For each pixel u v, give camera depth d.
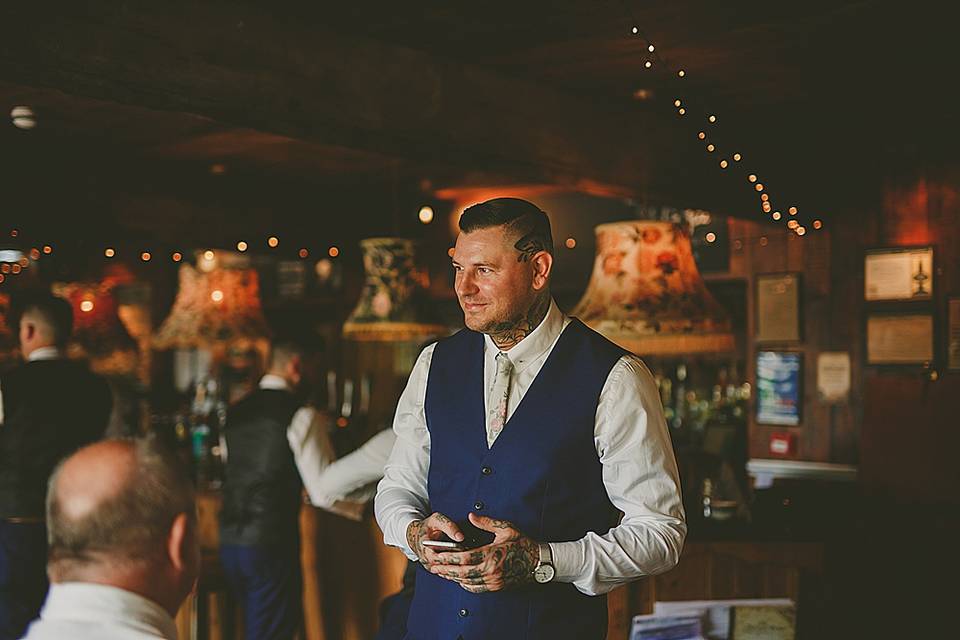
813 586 3.51
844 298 5.74
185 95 3.01
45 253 5.82
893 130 5.15
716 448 4.68
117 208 5.46
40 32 2.69
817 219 5.78
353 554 4.77
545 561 2.00
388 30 3.51
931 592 4.66
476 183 6.37
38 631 1.25
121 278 8.26
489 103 3.98
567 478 2.12
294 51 3.31
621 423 2.13
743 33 3.60
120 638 1.25
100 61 2.81
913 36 3.66
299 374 4.52
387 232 6.77
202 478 5.40
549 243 2.18
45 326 4.12
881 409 5.08
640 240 3.73
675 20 3.46
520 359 2.20
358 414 6.98
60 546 1.29
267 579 4.38
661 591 3.42
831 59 3.94
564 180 4.34
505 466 2.13
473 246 2.13
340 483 3.72
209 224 5.87
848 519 4.38
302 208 6.34
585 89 4.36
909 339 5.48
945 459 4.84
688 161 4.91
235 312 6.04
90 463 1.31
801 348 5.91
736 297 6.58
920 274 5.44
